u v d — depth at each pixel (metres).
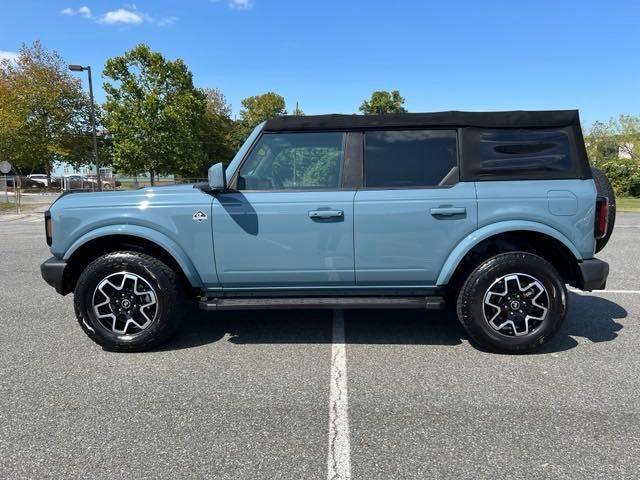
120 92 38.72
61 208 4.18
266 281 4.19
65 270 4.22
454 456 2.70
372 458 2.69
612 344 4.37
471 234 4.04
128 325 4.25
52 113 46.84
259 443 2.84
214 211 4.10
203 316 5.34
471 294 4.09
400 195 4.05
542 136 4.11
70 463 2.65
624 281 6.78
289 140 4.21
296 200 4.07
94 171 55.59
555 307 4.05
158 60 38.62
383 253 4.08
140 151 38.25
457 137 4.13
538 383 3.59
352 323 5.06
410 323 5.04
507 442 2.82
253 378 3.72
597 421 3.05
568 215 4.01
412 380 3.66
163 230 4.12
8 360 4.11
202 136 47.41
